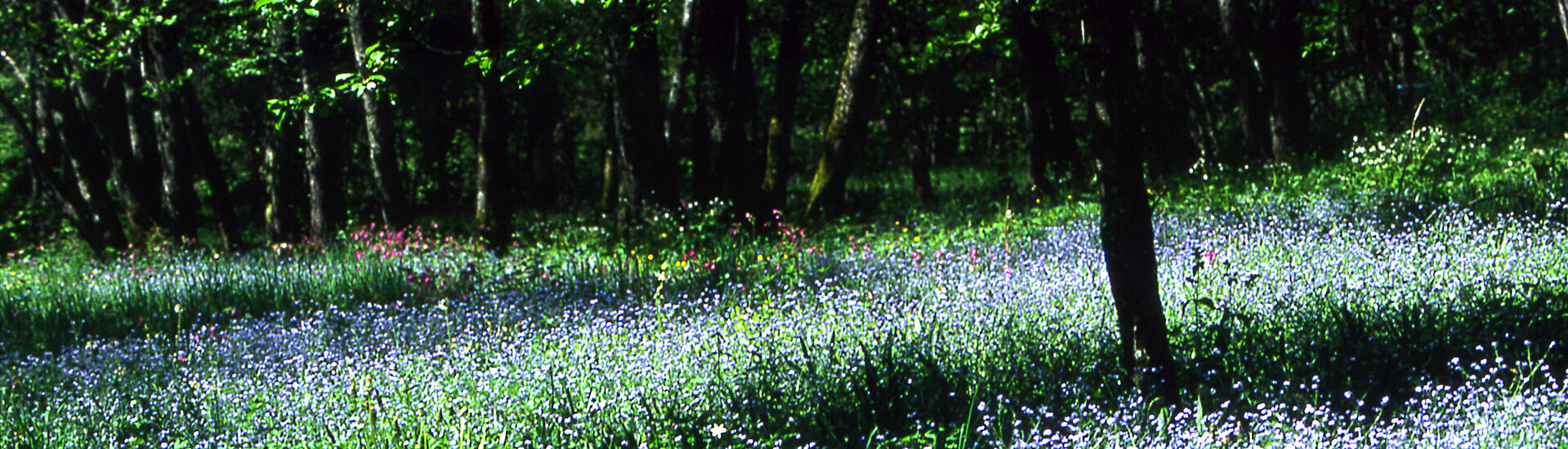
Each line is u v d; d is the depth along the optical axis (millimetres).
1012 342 6715
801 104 29250
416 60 19047
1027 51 20453
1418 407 5145
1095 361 6281
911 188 27422
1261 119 19234
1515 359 5508
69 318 13297
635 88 16391
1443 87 22375
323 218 21797
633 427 5914
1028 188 19391
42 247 25750
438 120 32062
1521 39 26828
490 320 10109
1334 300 6910
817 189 18188
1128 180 5547
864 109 18234
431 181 35594
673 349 7523
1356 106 25203
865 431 5664
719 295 10602
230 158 36562
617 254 12852
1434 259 8172
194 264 17172
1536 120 17953
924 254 12047
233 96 28688
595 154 40500
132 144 22516
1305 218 11602
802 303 9445
